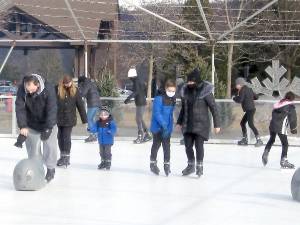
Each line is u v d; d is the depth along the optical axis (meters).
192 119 11.88
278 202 10.05
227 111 18.06
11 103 19.17
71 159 14.56
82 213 9.16
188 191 10.84
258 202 10.02
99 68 40.34
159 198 10.23
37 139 11.17
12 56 42.25
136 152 16.00
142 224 8.59
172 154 15.68
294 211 9.43
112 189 10.95
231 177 12.34
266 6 17.86
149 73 40.06
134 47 41.88
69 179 11.88
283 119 13.23
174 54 39.28
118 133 18.75
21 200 10.00
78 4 35.19
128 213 9.18
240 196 10.48
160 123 12.02
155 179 11.98
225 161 14.59
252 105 17.42
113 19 36.19
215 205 9.77
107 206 9.62
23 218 8.84
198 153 12.05
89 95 17.50
